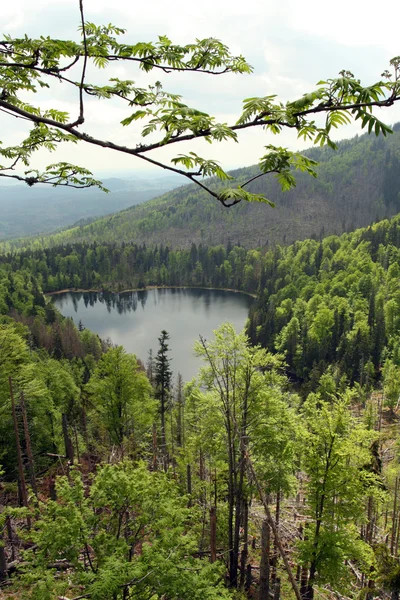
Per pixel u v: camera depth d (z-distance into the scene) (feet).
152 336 367.86
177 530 35.86
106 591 30.01
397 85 10.22
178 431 154.71
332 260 476.54
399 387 200.64
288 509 92.89
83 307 523.29
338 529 66.69
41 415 115.44
